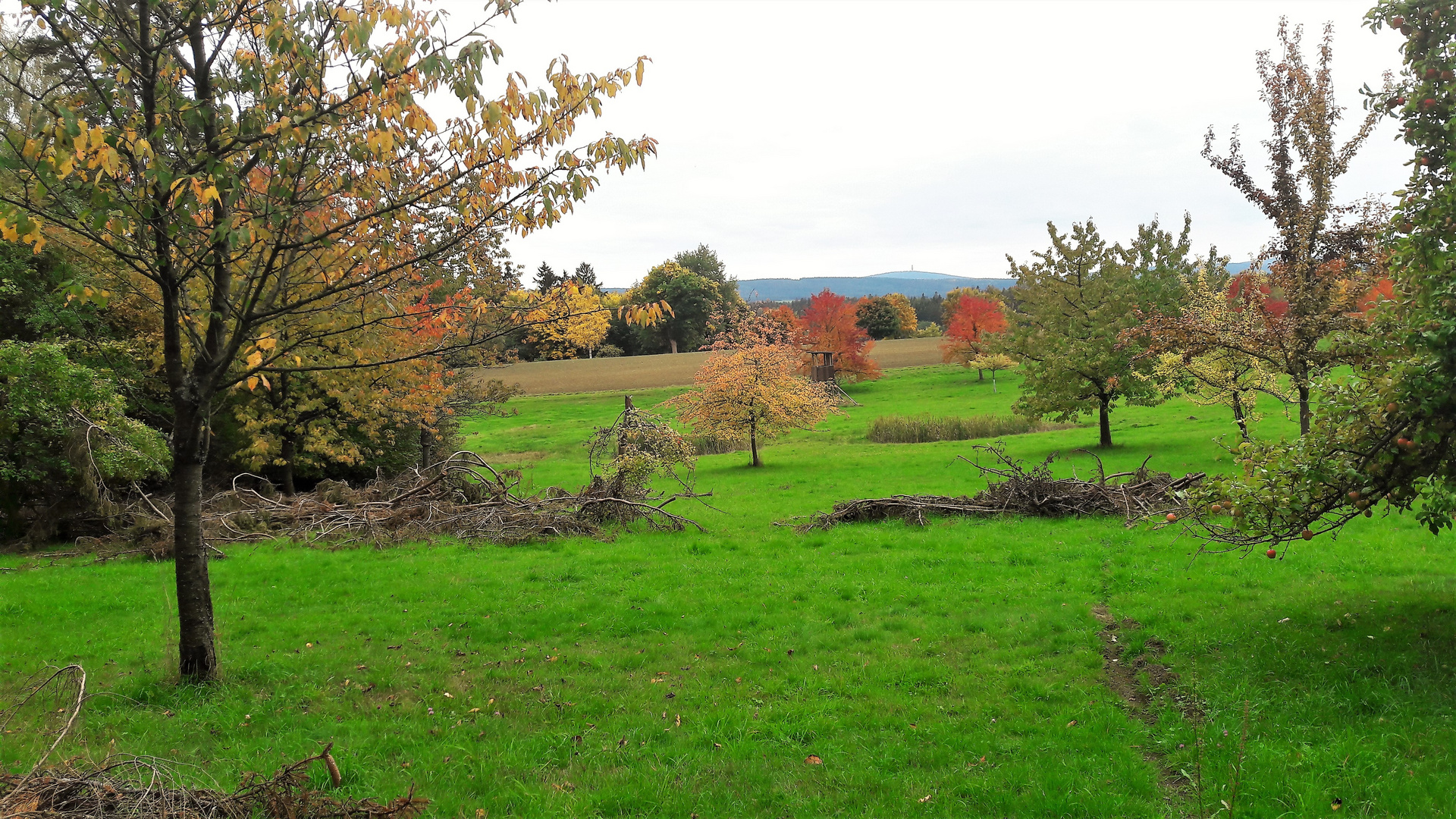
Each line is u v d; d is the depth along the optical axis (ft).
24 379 53.57
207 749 22.61
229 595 41.32
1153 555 42.86
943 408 167.63
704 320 329.31
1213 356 77.46
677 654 30.99
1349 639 26.86
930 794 19.74
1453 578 34.76
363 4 24.30
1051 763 20.80
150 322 69.15
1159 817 17.87
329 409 78.33
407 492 64.39
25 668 29.48
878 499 59.82
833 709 25.08
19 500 60.44
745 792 20.26
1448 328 20.43
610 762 21.97
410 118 24.04
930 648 30.48
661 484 91.50
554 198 25.64
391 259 27.81
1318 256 51.06
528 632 33.96
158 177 20.98
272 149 22.68
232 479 79.10
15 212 20.56
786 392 104.06
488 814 19.08
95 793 15.88
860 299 355.56
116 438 55.72
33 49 22.34
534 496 70.54
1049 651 29.63
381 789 20.21
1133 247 103.30
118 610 38.52
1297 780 18.65
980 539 49.60
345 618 36.55
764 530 57.82
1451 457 22.36
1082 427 124.47
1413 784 18.04
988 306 210.38
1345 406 23.49
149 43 23.36
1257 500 23.80
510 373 277.64
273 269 26.16
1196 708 23.56
